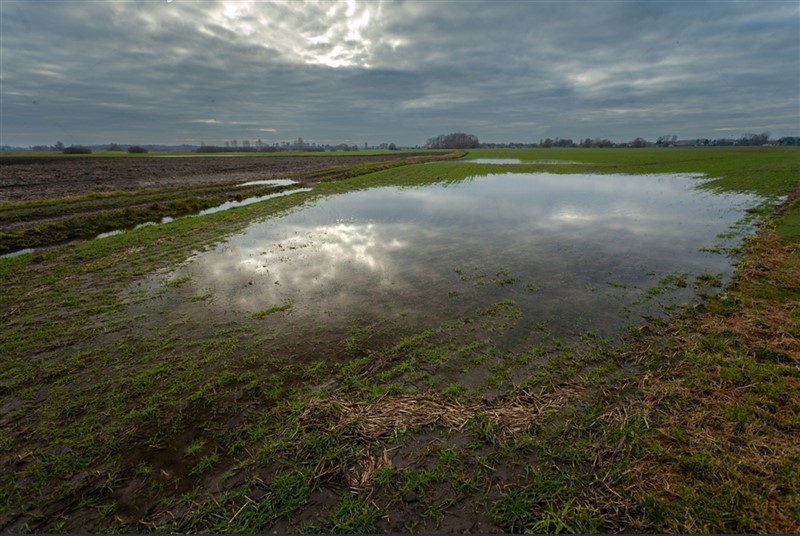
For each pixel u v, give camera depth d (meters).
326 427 4.64
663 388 5.02
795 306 7.05
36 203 21.42
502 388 5.31
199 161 72.88
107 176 40.66
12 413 5.04
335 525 3.46
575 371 5.61
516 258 11.23
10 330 7.29
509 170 44.19
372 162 64.94
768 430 4.21
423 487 3.79
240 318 7.64
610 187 27.50
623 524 3.37
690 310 7.28
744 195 21.28
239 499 3.76
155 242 13.56
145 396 5.35
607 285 8.96
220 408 5.07
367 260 11.23
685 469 3.82
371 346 6.51
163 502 3.75
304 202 22.12
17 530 3.51
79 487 3.94
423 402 5.04
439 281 9.46
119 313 7.95
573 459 4.03
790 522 3.27
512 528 3.39
